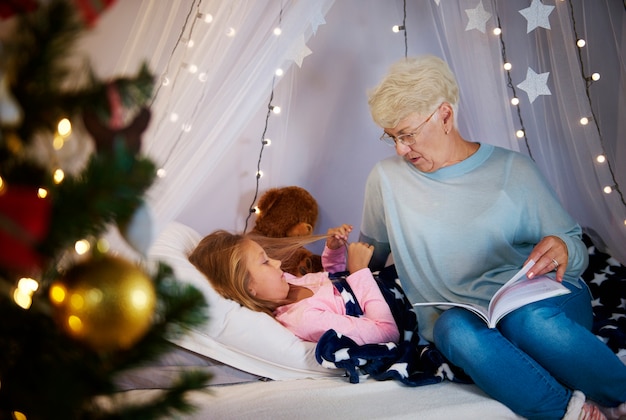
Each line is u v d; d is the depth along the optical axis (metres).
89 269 0.71
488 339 1.66
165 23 1.95
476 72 2.30
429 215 1.94
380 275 2.22
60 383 0.70
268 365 1.87
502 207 1.87
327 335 1.86
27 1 0.70
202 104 1.92
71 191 0.69
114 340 0.72
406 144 1.91
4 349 0.75
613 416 1.71
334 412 1.61
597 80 2.46
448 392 1.73
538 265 1.71
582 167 2.33
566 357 1.67
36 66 0.70
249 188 2.66
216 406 1.64
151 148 1.86
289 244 2.32
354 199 2.77
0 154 0.71
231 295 1.96
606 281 2.23
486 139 2.34
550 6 2.15
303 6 1.95
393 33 2.71
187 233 2.20
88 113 0.72
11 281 0.74
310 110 2.72
